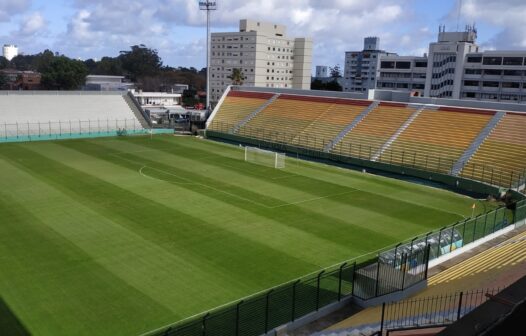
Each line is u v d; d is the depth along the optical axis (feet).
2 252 87.76
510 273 73.10
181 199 127.75
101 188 135.74
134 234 99.50
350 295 71.97
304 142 222.28
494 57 396.16
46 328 63.31
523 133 175.32
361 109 232.53
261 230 105.81
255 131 245.65
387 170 183.73
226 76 619.67
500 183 153.89
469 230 106.22
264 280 80.48
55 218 107.76
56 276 78.74
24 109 252.21
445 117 202.59
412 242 84.02
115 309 68.90
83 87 506.07
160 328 64.28
